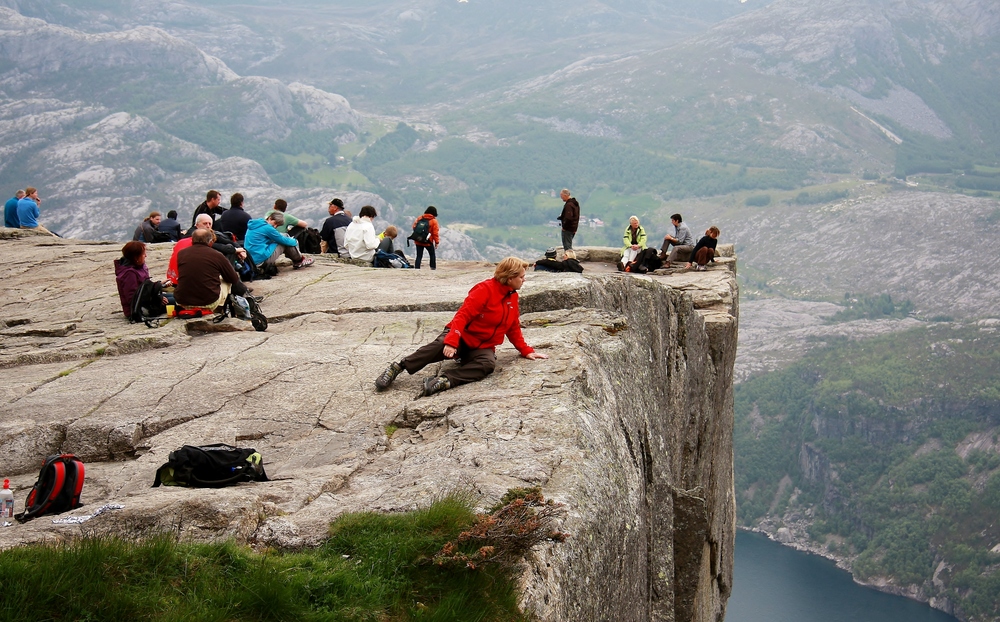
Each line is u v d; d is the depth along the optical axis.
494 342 8.60
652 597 9.62
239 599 4.64
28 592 4.21
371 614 4.77
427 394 8.28
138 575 4.65
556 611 5.21
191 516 5.62
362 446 7.46
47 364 10.80
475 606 4.95
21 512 6.34
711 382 19.02
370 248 22.02
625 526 7.01
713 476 19.45
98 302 15.10
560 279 13.45
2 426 8.10
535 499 5.67
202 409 8.62
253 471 6.68
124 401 8.91
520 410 7.46
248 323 12.64
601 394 8.55
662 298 15.59
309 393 8.91
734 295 22.55
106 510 5.62
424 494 5.94
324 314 13.06
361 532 5.47
